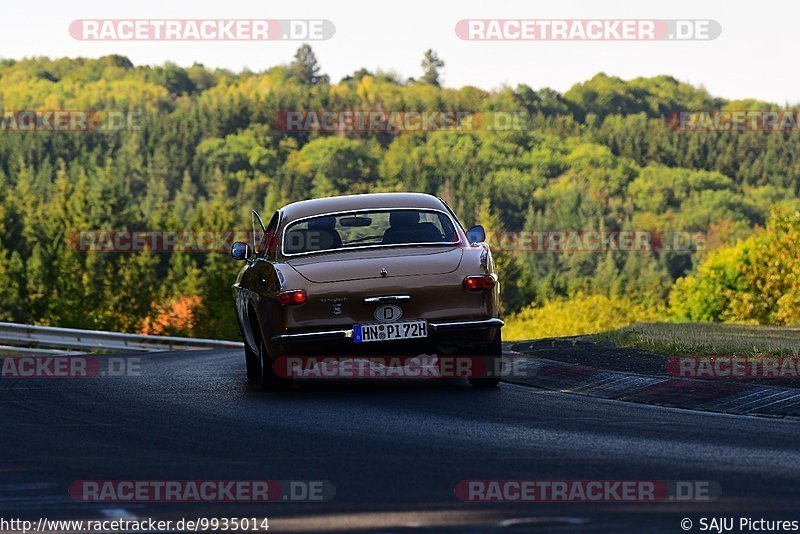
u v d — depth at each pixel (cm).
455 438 2248
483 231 3262
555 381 3158
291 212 3275
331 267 3009
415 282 2969
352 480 1853
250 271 3297
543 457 2027
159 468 1998
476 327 2986
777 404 2584
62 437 2377
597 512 1611
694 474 1856
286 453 2119
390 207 3256
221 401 2927
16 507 1728
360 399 2883
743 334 4569
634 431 2312
